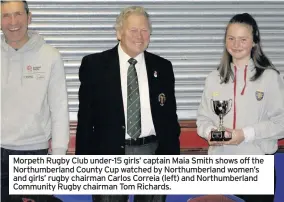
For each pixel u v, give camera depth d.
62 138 3.25
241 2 3.93
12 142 3.21
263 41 3.97
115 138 3.13
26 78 3.19
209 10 3.92
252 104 3.14
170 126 3.26
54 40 3.87
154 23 3.91
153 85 3.20
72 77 3.90
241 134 3.07
